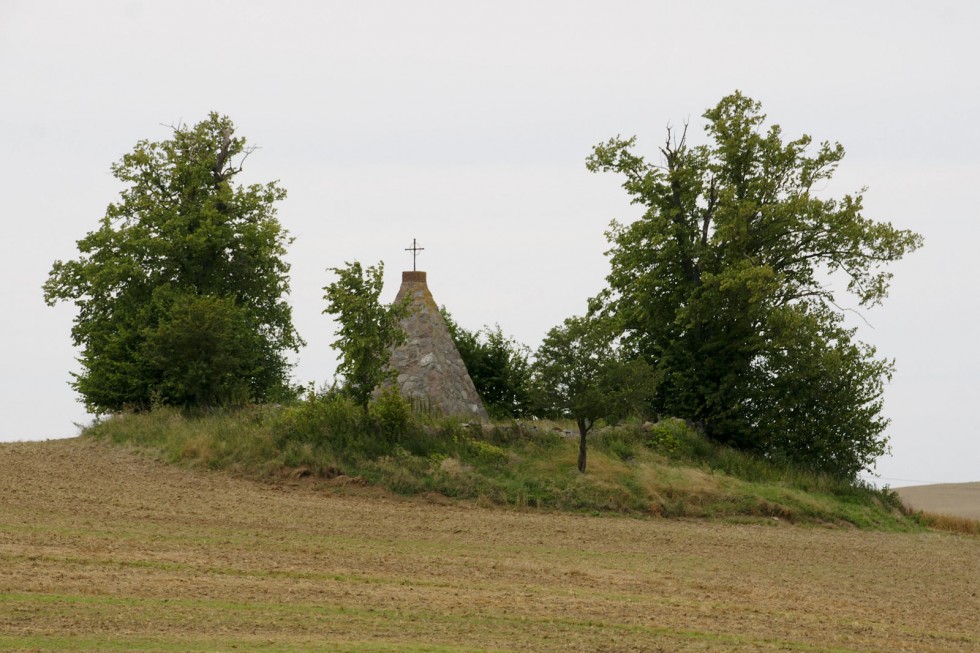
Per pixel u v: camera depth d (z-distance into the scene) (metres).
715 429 67.62
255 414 58.88
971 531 60.44
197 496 47.03
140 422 59.34
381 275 56.44
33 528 37.50
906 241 69.69
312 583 32.47
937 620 34.72
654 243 70.12
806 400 66.44
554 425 63.16
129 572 31.89
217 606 28.77
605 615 31.23
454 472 53.03
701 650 28.19
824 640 30.52
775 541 49.22
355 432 55.03
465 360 70.38
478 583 34.53
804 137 70.12
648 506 53.34
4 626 25.47
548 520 49.41
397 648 26.02
